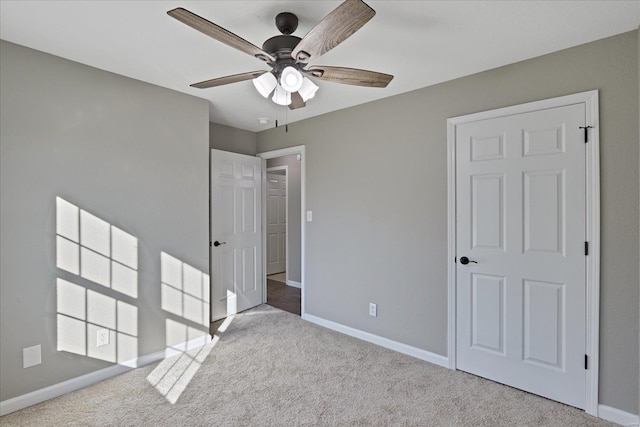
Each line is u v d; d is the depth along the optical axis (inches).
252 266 162.7
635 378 74.4
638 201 73.6
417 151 108.8
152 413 79.0
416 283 109.6
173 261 110.5
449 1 63.6
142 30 73.6
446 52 84.1
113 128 96.1
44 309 83.8
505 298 92.0
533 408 81.7
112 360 95.9
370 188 121.4
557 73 83.4
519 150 89.1
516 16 68.7
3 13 66.8
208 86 75.2
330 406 82.5
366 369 101.3
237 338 124.9
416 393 88.3
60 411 79.4
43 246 83.7
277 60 70.1
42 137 83.4
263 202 169.3
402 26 72.2
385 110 116.9
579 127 80.5
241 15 68.2
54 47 81.2
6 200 78.2
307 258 144.3
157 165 106.3
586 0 63.2
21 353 80.4
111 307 95.7
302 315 147.2
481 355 96.5
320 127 138.0
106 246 94.7
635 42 73.9
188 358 108.0
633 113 74.2
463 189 99.0
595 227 78.4
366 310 123.2
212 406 82.0
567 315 82.7
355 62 89.7
